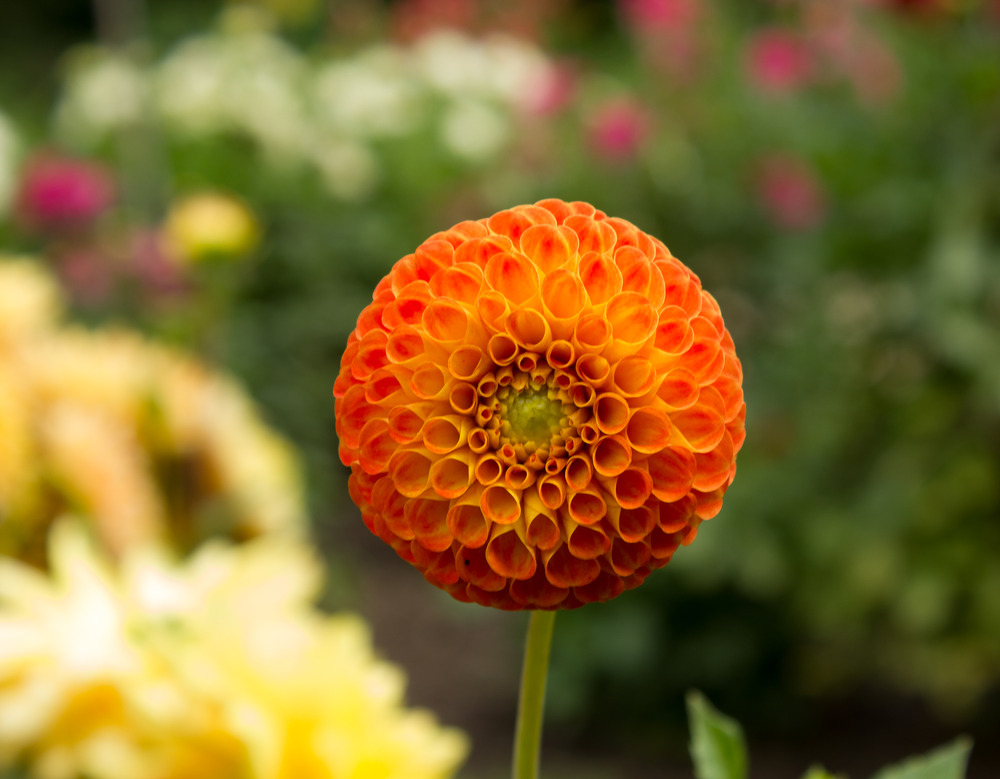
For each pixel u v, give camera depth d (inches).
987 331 102.8
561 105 165.9
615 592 26.0
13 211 130.7
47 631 37.5
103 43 180.2
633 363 26.2
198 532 64.9
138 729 35.8
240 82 161.2
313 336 147.9
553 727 119.2
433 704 122.3
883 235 117.3
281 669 36.7
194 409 65.3
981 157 110.2
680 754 114.2
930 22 114.0
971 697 110.4
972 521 105.0
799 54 137.3
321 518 141.2
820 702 118.0
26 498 55.4
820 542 108.6
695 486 25.8
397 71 191.6
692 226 149.6
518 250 27.0
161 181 149.3
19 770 35.7
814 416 116.4
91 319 122.6
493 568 25.4
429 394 26.7
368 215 166.4
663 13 156.3
